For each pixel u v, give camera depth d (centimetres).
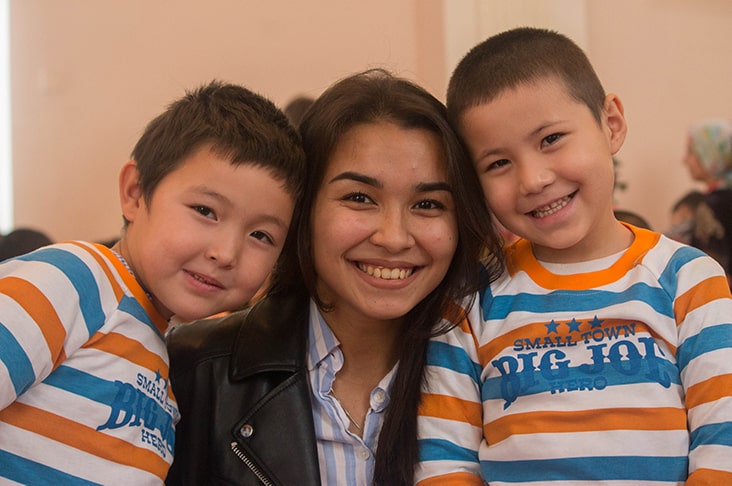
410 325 140
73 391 110
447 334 138
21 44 427
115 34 404
